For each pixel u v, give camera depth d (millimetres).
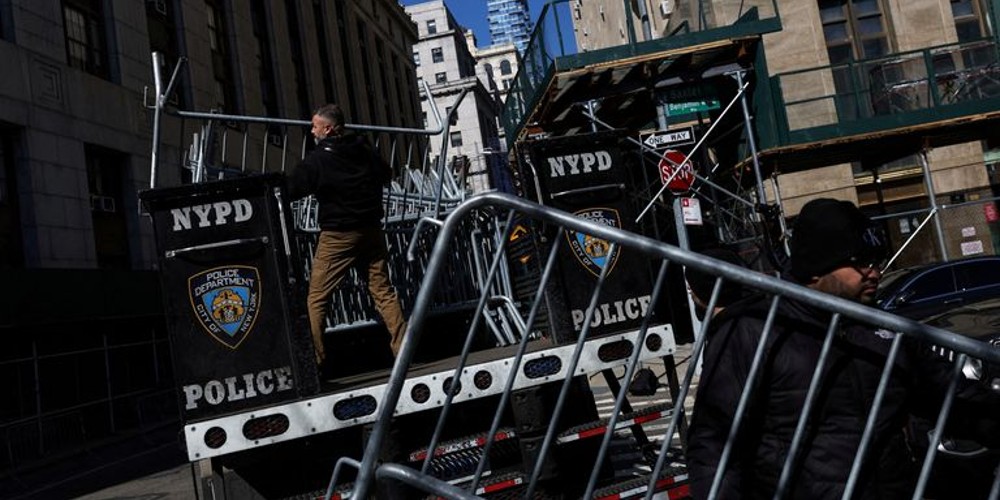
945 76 15531
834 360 2303
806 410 2227
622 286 5109
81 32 22828
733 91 15852
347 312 6562
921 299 11281
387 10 57656
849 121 14680
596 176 5285
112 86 23188
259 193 4582
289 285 4496
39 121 20281
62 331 18672
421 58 87438
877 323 2248
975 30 19750
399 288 6629
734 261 4211
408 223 6957
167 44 26703
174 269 4453
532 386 4660
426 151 7918
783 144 14570
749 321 2404
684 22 16250
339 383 4926
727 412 2359
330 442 4742
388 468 2605
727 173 16766
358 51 49125
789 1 19594
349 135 5270
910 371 2336
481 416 4910
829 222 2404
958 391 2369
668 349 5027
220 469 4598
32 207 19703
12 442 15508
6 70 19453
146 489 10656
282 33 36531
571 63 13922
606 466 4707
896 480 2266
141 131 24141
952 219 17469
